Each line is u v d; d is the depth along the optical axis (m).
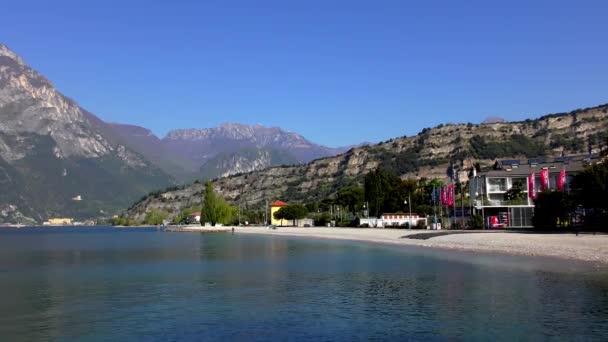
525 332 25.19
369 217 172.25
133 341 25.59
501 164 138.12
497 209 111.56
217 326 28.03
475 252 64.94
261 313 30.97
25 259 74.25
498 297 33.47
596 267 45.75
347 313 30.47
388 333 25.84
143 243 122.00
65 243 131.50
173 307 33.34
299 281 43.62
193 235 173.50
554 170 113.38
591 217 85.75
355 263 57.25
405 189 172.50
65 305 34.72
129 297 37.38
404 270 48.97
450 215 134.12
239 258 68.94
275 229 186.25
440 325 27.02
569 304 30.72
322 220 198.12
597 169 78.44
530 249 60.91
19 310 33.16
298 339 25.25
